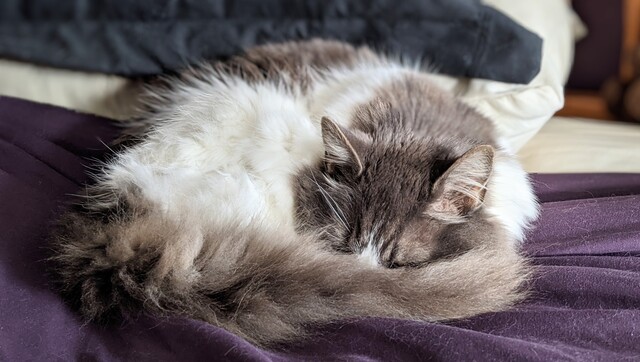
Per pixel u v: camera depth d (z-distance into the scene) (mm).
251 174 648
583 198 712
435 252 620
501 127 778
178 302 521
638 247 614
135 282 524
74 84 798
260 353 475
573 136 855
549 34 838
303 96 734
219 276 532
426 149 648
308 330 523
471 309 542
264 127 667
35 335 508
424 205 617
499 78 766
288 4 799
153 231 545
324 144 631
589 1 1104
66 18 796
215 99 696
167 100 746
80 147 714
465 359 474
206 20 795
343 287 536
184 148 656
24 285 534
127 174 621
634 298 540
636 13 1090
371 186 626
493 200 652
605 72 1138
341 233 625
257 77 748
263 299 520
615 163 794
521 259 596
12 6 800
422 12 784
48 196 623
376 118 691
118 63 779
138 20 792
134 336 512
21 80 798
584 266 587
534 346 482
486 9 778
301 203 644
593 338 508
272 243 556
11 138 696
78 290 532
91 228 559
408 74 759
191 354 485
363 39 809
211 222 567
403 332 500
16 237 567
